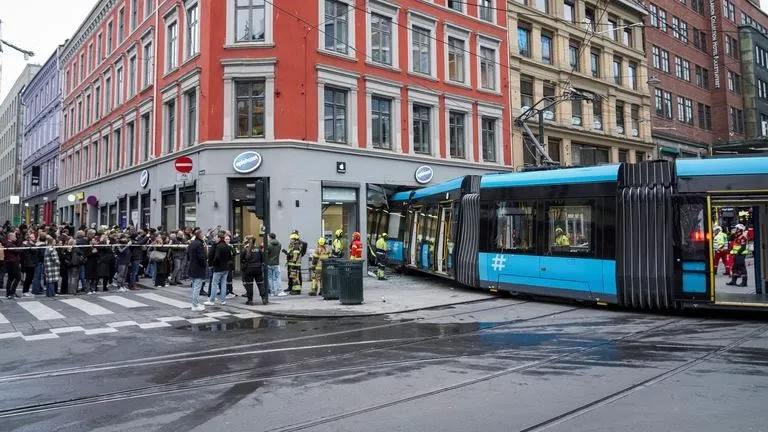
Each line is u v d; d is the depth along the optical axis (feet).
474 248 52.24
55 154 144.46
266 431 16.53
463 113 90.74
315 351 28.45
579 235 43.47
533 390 20.27
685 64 148.15
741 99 165.58
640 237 40.09
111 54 106.01
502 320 37.93
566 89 101.35
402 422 17.03
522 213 47.91
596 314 40.09
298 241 54.80
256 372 24.00
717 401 18.43
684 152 142.61
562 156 107.45
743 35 167.02
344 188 73.56
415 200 69.36
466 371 23.43
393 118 80.43
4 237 52.54
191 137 75.00
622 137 120.88
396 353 27.53
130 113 95.14
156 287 58.65
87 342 31.48
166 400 20.03
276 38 68.74
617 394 19.52
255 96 69.51
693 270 37.96
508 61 97.81
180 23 77.36
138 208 89.66
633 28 128.06
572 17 113.29
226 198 67.62
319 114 71.20
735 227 52.44
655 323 35.47
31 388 21.98
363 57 76.69
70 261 52.49
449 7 90.02
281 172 67.62
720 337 30.25
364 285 61.77
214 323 38.17
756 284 41.63
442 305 45.65
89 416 18.35
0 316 40.09
